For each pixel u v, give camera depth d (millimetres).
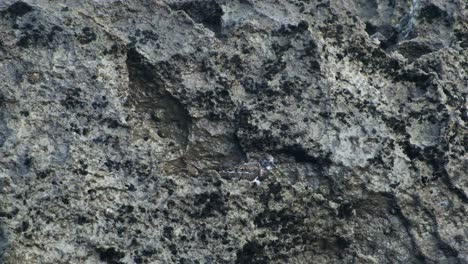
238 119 2539
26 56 2402
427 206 2611
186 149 2545
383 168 2576
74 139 2381
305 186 2561
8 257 2270
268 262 2562
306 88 2562
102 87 2436
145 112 2559
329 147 2541
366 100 2611
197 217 2479
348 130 2570
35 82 2389
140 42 2498
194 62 2520
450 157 2621
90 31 2453
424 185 2613
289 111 2553
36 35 2418
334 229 2602
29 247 2303
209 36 2533
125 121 2445
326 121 2557
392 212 2617
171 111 2561
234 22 2588
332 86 2568
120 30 2498
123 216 2410
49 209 2334
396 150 2598
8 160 2312
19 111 2361
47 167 2342
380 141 2584
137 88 2539
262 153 2561
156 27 2521
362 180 2561
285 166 2568
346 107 2584
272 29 2594
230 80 2539
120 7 2510
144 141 2492
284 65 2572
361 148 2564
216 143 2561
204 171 2537
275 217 2547
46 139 2369
